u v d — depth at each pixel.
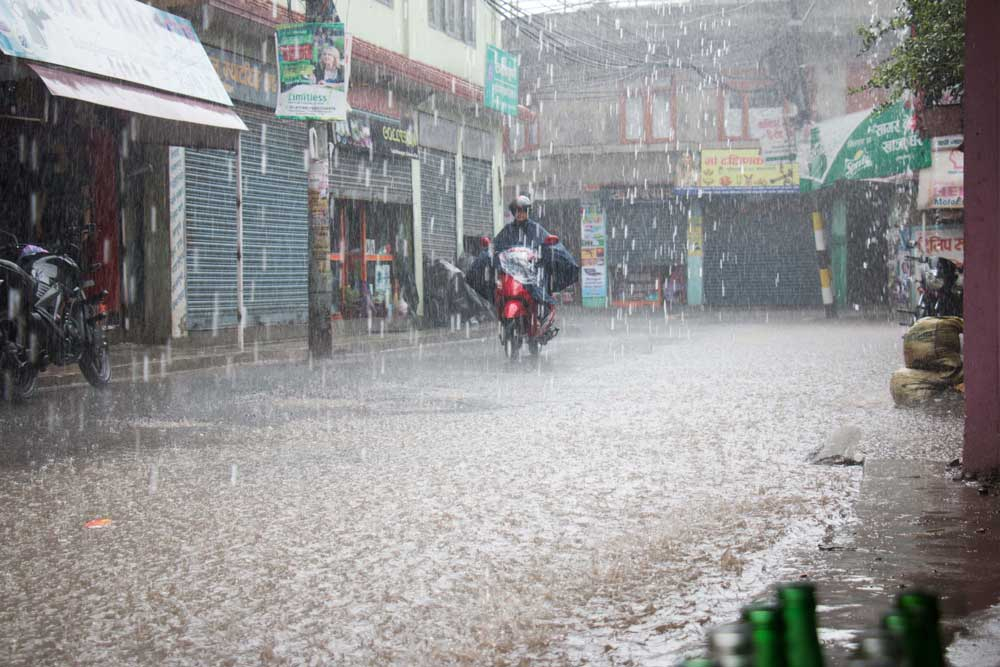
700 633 3.11
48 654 3.04
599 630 3.19
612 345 16.39
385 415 8.24
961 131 10.29
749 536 4.36
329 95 13.32
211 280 15.48
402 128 21.42
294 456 6.41
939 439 6.85
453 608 3.45
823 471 5.88
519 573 3.86
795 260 35.00
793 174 33.69
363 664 2.93
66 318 9.44
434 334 18.80
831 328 21.14
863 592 3.41
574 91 35.34
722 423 7.83
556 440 7.04
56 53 10.73
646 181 34.91
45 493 5.33
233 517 4.80
